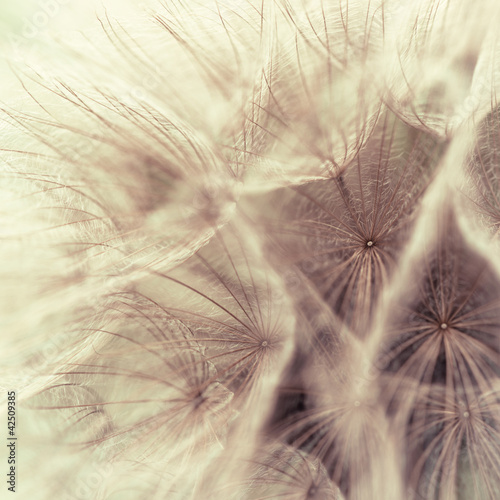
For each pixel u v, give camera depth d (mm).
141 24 144
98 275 134
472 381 141
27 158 136
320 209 140
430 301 141
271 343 141
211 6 144
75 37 144
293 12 142
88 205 134
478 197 142
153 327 139
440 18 142
